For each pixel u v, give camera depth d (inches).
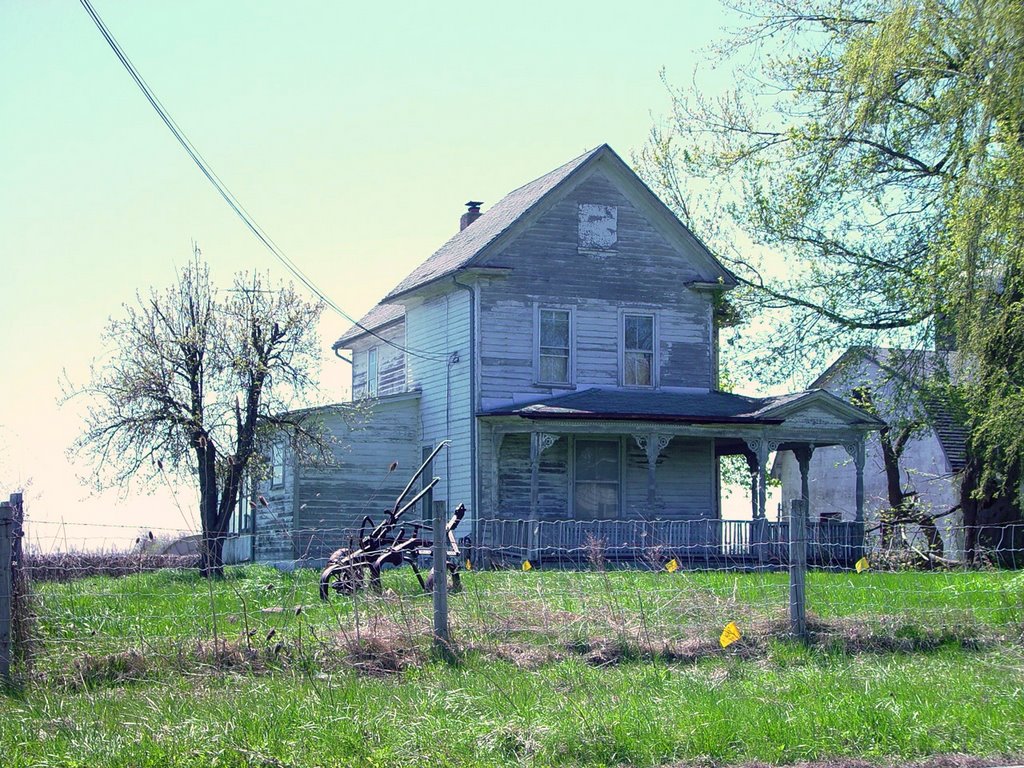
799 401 1159.0
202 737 351.9
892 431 1278.3
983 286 823.7
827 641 528.7
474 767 337.4
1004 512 1130.0
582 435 1222.9
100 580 603.2
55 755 337.1
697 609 551.2
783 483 1977.1
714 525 1106.7
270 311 1063.0
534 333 1208.8
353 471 1237.1
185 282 1033.5
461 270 1179.3
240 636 487.2
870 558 1055.0
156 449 1001.5
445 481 1227.2
